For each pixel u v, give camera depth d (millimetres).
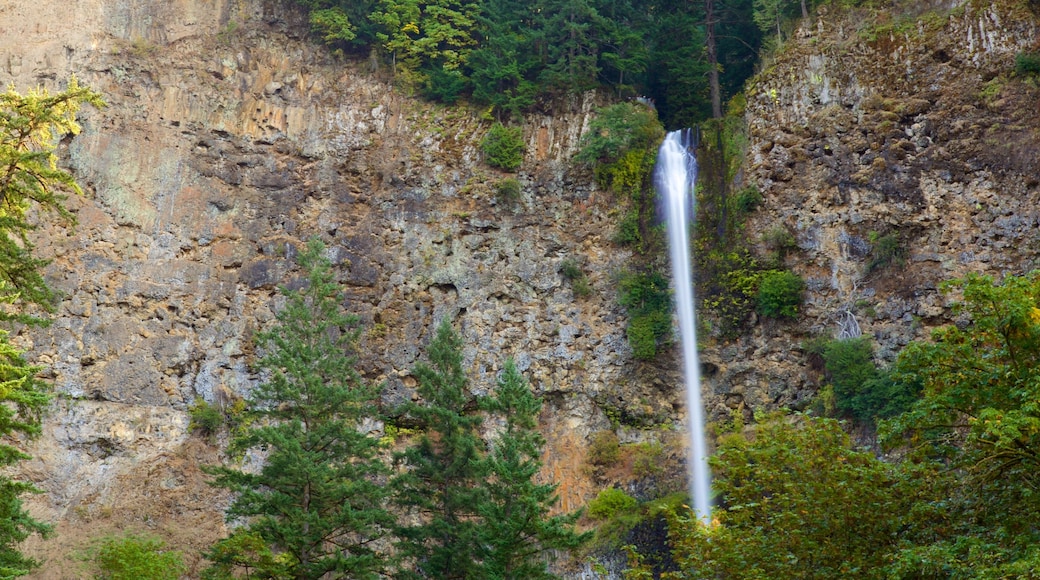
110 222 45219
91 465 41719
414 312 47188
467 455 35094
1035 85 44312
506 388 34969
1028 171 43406
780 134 48219
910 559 18406
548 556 37438
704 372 46625
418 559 35938
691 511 23047
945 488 20531
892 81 47000
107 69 47625
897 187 45281
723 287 47219
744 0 55719
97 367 43125
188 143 47719
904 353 20781
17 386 21781
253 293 46344
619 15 56094
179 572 35000
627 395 46969
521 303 47906
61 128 26062
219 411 44062
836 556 20312
